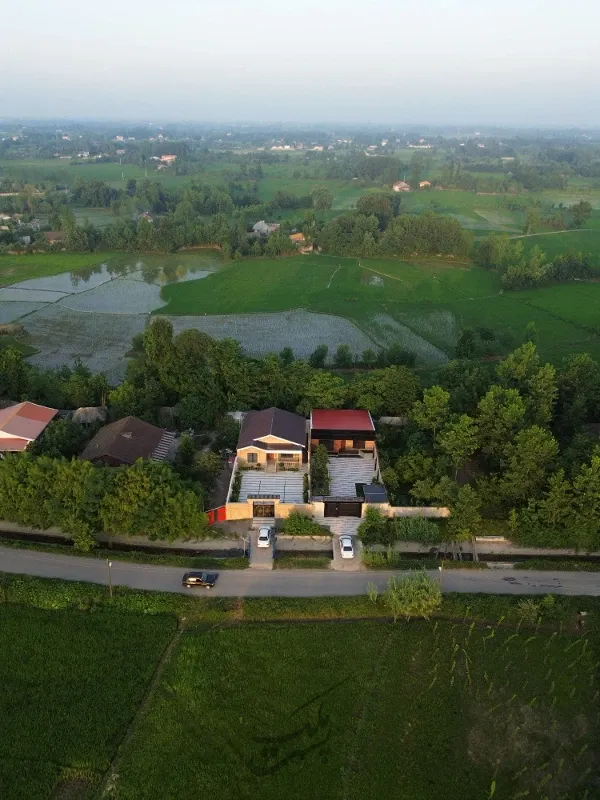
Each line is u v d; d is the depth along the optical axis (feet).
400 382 237.86
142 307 413.39
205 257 555.69
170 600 152.56
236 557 171.12
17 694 128.57
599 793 113.29
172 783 112.78
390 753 119.44
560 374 254.06
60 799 109.70
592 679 136.05
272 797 111.34
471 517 176.24
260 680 133.28
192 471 201.98
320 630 146.00
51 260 533.96
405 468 200.13
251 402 247.29
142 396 245.65
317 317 395.55
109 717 124.26
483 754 119.85
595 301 426.10
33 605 151.74
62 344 344.69
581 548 177.06
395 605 147.84
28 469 172.14
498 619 150.82
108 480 168.35
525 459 183.52
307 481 198.80
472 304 421.59
